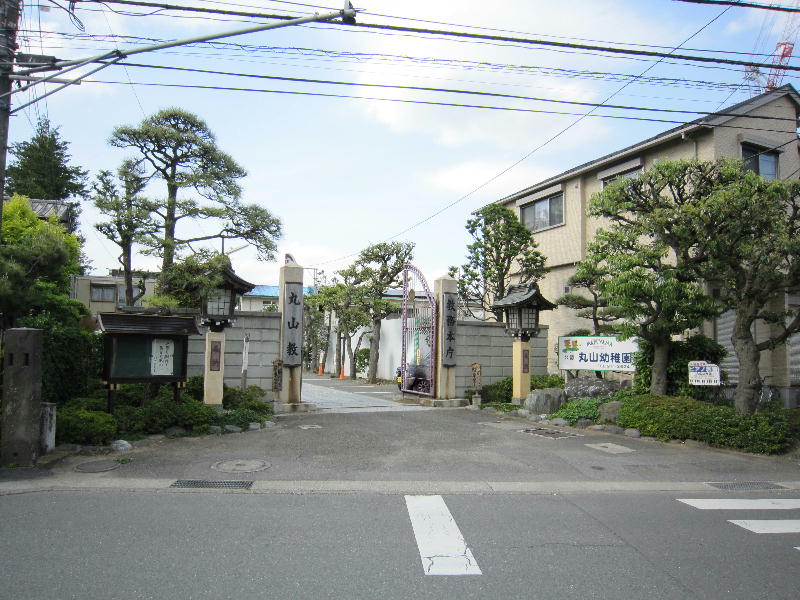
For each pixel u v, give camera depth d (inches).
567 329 715.4
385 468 297.0
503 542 188.2
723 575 163.3
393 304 991.6
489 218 662.5
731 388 466.9
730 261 368.8
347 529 198.4
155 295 444.1
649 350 461.7
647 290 385.4
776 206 352.5
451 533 196.5
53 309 444.1
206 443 347.6
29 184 1179.9
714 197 351.6
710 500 250.2
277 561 167.5
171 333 373.1
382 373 1102.4
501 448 354.6
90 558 166.6
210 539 184.9
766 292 366.6
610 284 407.2
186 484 257.3
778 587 155.4
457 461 316.8
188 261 413.7
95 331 424.8
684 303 390.0
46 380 353.4
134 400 405.7
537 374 638.5
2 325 317.1
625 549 183.3
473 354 604.7
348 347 1135.0
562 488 267.3
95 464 288.0
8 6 297.9
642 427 398.0
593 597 147.6
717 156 538.6
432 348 580.7
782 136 582.2
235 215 469.1
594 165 673.0
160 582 151.0
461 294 703.1
